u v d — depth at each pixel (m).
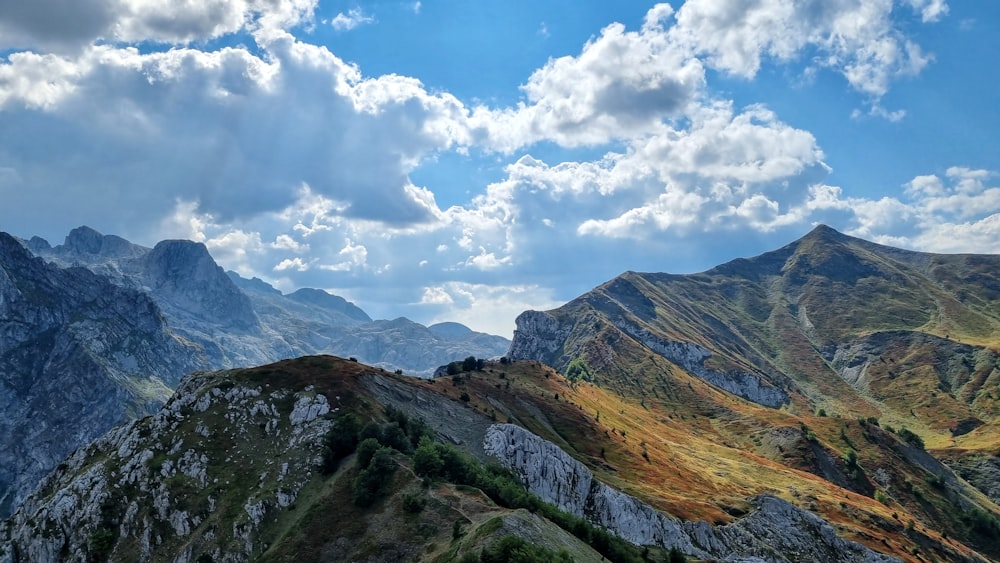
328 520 126.44
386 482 132.25
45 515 145.62
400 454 142.88
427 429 173.88
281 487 139.38
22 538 145.00
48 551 138.50
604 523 176.62
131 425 173.12
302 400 167.50
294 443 153.50
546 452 188.38
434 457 136.00
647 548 164.88
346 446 150.12
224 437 158.12
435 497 124.50
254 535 130.38
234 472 147.75
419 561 107.62
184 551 130.75
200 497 142.25
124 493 145.75
